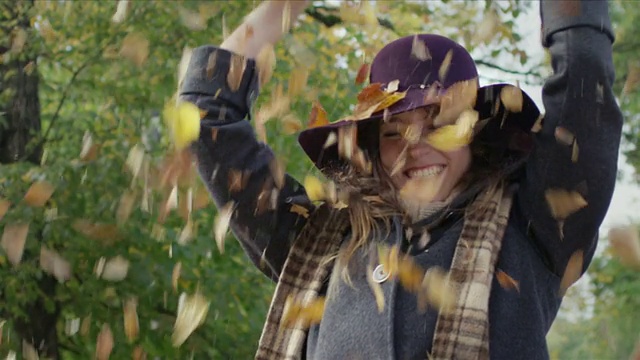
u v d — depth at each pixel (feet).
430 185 7.04
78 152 21.77
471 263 6.62
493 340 6.50
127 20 22.15
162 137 21.91
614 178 6.64
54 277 20.45
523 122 7.14
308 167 19.49
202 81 7.67
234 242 20.89
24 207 19.06
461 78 7.34
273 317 7.22
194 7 21.53
